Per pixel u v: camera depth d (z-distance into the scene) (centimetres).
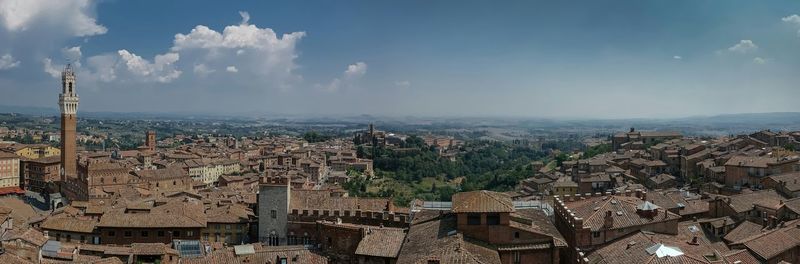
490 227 10431
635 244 10019
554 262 10281
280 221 14838
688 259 8988
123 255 12750
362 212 14600
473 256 9169
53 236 15212
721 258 9688
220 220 15838
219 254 12206
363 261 12062
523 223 10919
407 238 11412
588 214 11294
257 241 15325
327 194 16150
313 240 14688
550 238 10394
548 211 13400
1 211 17162
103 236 15175
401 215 14200
